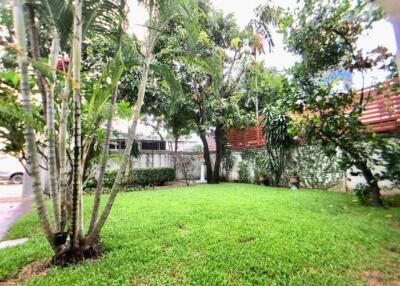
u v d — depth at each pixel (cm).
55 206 262
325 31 407
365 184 612
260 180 984
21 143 284
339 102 505
